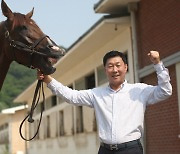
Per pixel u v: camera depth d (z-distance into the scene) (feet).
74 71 64.44
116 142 15.07
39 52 16.85
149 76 36.29
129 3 37.83
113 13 40.09
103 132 15.38
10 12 17.53
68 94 16.19
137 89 15.49
